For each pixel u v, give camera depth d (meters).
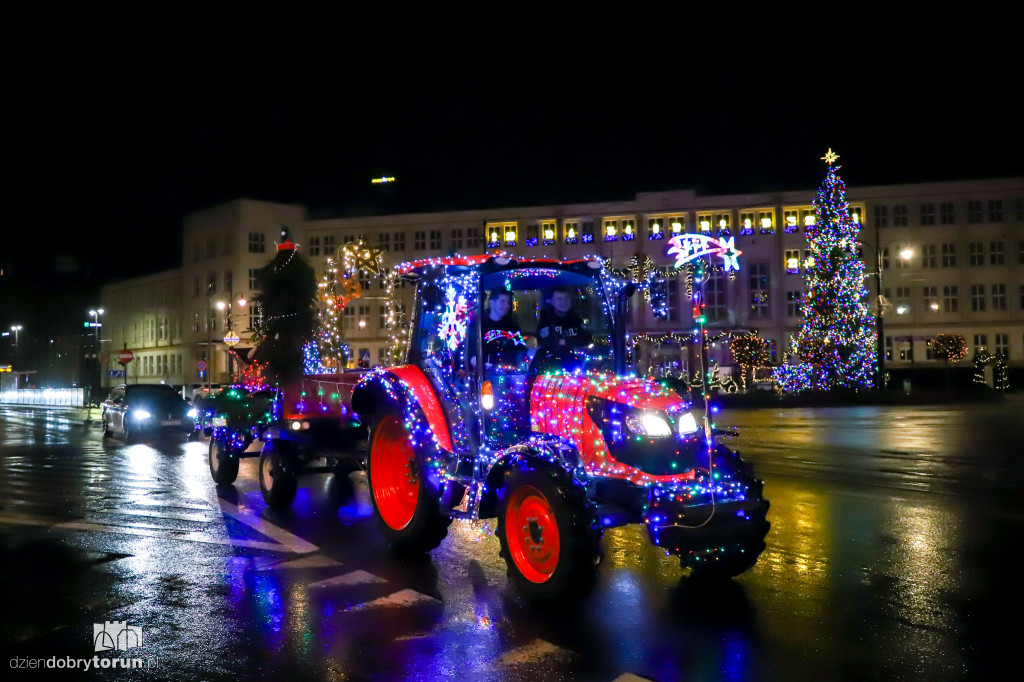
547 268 7.54
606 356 7.67
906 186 51.78
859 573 7.09
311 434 10.71
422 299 8.35
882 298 39.81
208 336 54.72
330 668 5.02
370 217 54.19
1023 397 39.53
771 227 50.91
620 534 8.88
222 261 54.16
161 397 22.75
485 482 6.75
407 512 8.27
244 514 10.41
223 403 13.55
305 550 8.27
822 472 13.88
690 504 6.09
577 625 5.78
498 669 4.96
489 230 52.91
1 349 80.25
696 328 8.04
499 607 6.24
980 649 5.21
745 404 35.88
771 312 50.53
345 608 6.26
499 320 7.61
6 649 5.41
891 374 46.00
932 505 10.52
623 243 51.59
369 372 9.73
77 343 73.94
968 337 50.72
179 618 6.05
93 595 6.66
